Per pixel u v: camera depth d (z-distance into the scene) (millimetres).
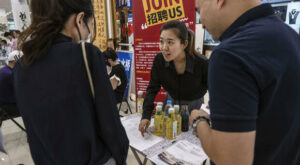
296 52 448
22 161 2033
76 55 529
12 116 2248
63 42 545
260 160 490
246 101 392
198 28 3688
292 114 448
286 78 426
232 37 447
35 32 527
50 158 591
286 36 443
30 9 561
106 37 3727
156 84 1424
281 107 436
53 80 521
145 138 1175
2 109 2111
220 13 481
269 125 452
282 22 485
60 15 536
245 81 393
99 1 3500
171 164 934
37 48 518
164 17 2021
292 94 436
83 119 547
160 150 1049
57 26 539
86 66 535
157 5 2023
